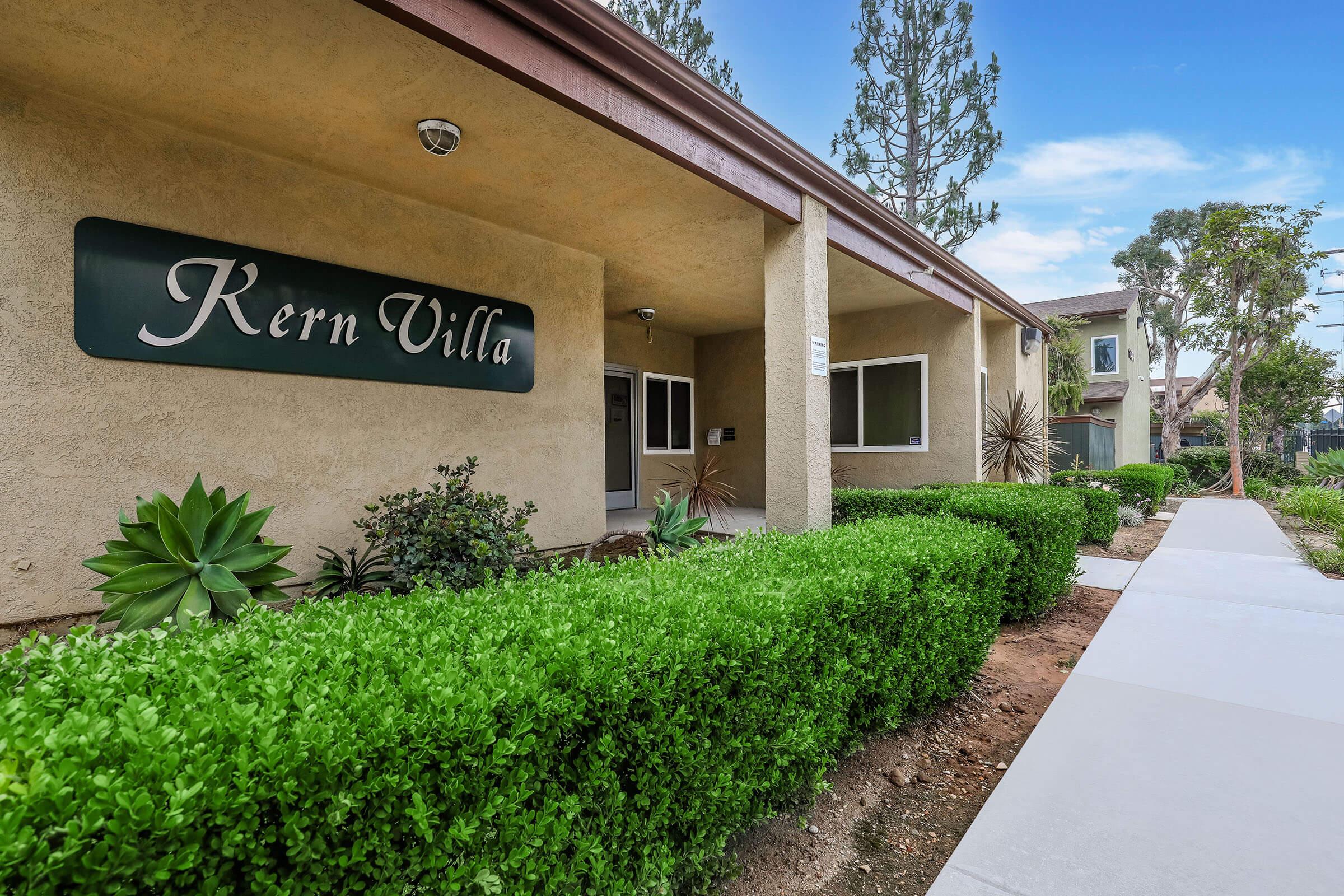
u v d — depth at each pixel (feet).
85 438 10.63
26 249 10.07
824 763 6.86
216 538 9.49
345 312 13.78
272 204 12.78
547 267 18.10
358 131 11.78
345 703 3.78
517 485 17.17
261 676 4.09
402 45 9.29
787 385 15.14
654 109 11.34
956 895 5.60
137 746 2.98
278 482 12.86
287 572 9.91
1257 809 6.79
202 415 11.89
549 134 11.96
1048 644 12.91
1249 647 11.76
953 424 25.67
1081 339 54.44
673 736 5.05
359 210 14.08
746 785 5.72
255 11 8.48
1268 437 59.26
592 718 4.57
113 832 2.61
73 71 9.77
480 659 4.44
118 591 8.48
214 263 11.94
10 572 9.95
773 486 15.31
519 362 17.25
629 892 4.75
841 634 7.14
